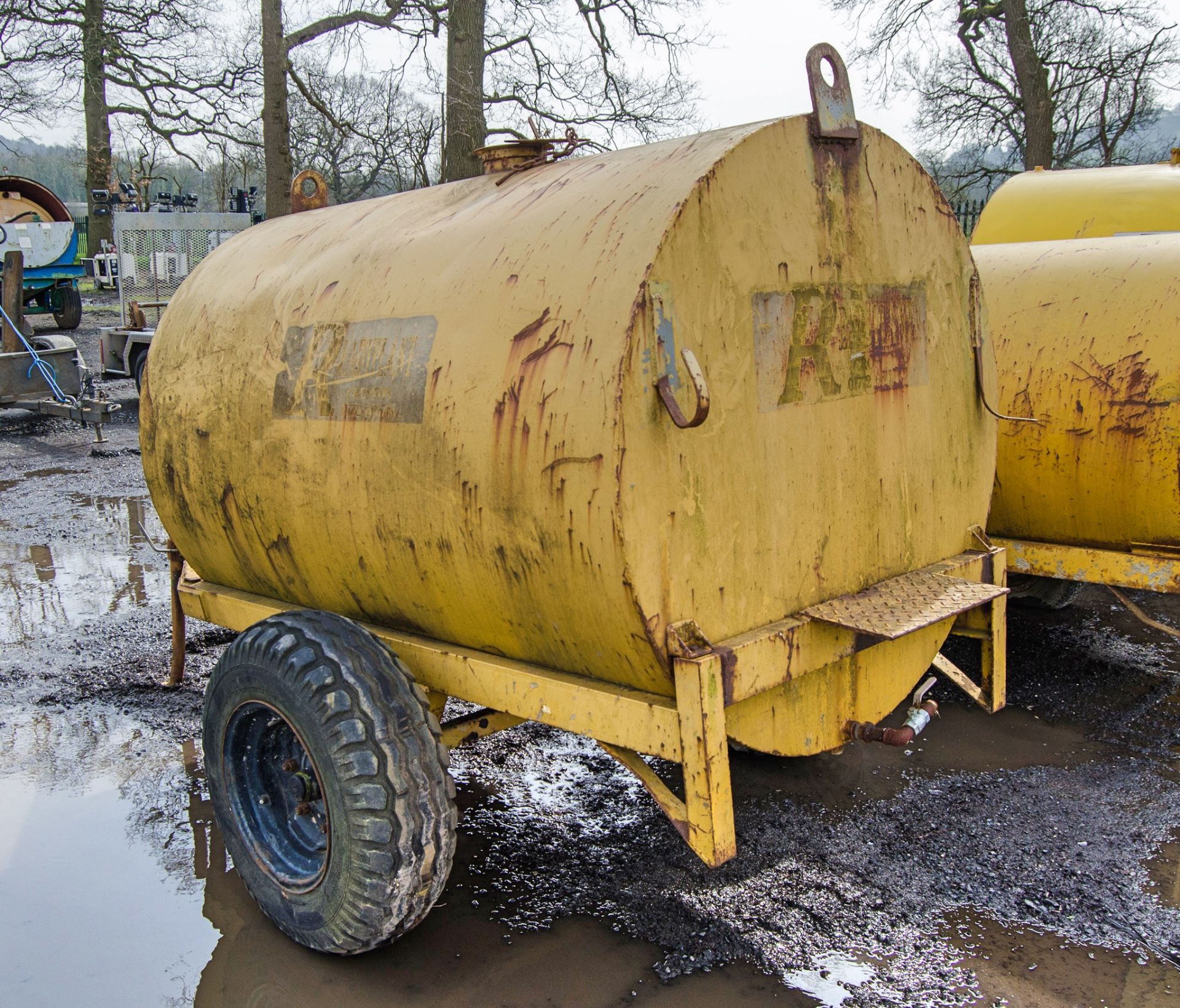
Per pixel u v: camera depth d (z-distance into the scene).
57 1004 2.99
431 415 2.89
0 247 18.64
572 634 2.76
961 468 3.64
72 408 12.35
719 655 2.57
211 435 3.70
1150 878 3.49
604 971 3.04
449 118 14.31
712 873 3.56
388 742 2.81
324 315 3.35
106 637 6.07
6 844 3.87
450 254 3.05
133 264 16.25
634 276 2.48
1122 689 5.18
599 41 16.53
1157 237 4.80
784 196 2.81
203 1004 2.97
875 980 2.97
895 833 3.81
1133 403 4.38
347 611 3.56
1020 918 3.27
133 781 4.36
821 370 3.00
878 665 3.41
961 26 23.22
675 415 2.48
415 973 3.06
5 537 8.44
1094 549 4.68
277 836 3.25
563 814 4.01
